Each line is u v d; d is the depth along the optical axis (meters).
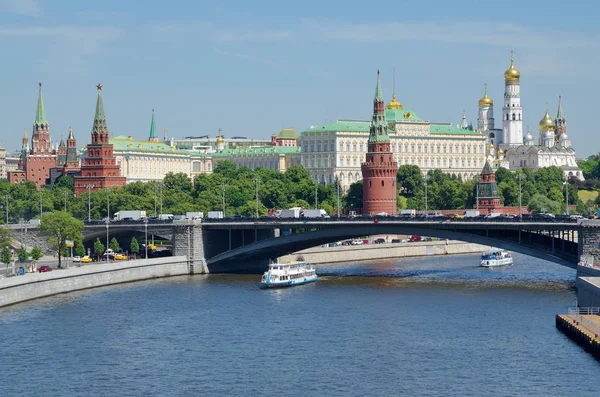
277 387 195.00
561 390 189.12
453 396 187.88
